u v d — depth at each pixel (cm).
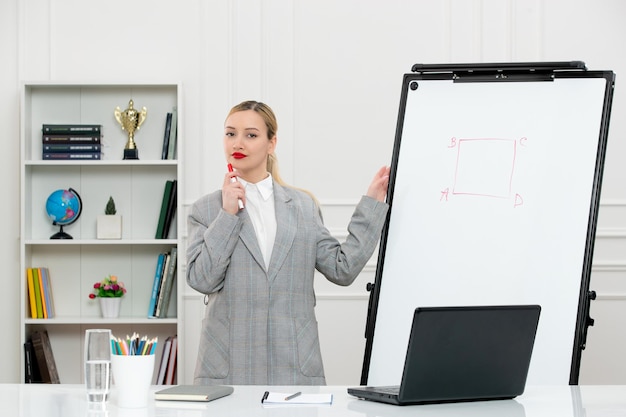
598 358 479
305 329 294
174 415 163
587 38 492
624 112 487
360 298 486
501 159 290
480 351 178
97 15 500
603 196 484
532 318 183
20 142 484
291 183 494
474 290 282
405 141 299
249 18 498
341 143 495
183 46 500
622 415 163
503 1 493
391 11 497
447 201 291
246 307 289
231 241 288
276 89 496
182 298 474
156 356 490
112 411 169
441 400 177
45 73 500
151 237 496
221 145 496
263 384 285
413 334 169
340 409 169
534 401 183
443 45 495
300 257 297
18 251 496
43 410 170
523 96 294
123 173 497
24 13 500
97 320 468
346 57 497
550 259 279
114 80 478
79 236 495
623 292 479
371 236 295
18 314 495
